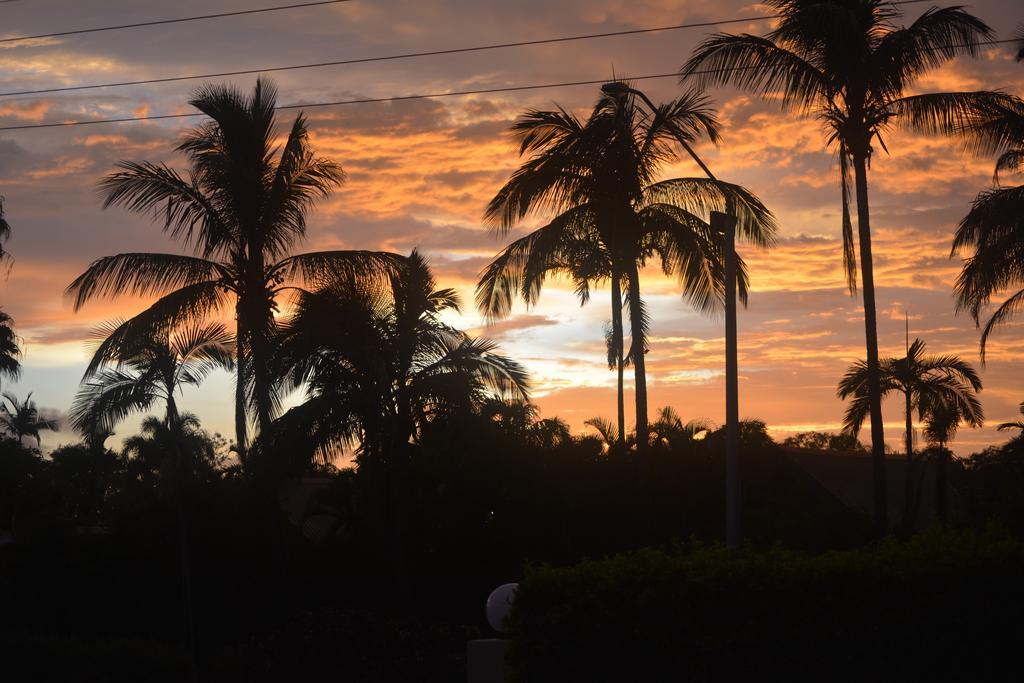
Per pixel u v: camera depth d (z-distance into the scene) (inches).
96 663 1029.2
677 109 1026.1
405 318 1162.0
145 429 1578.5
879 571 347.6
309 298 1120.2
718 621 349.4
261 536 1255.5
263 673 835.4
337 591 1213.1
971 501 1147.9
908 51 968.3
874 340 995.9
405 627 903.7
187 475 1270.9
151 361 1211.2
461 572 1167.0
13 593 1254.9
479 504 1154.0
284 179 1095.6
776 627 346.3
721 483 1226.6
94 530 1443.2
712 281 1060.5
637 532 1168.8
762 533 1198.3
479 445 1143.0
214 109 1090.7
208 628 1206.9
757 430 1465.3
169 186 1061.1
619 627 353.7
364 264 1128.2
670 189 1072.2
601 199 1026.7
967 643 341.4
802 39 1001.5
